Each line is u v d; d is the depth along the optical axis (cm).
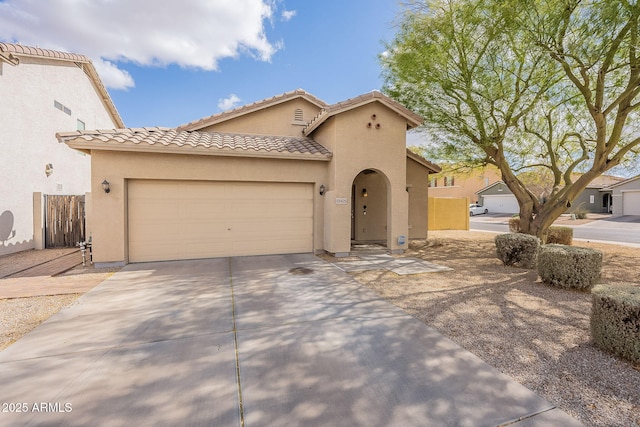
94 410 283
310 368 356
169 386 320
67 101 1438
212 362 368
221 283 713
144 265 898
